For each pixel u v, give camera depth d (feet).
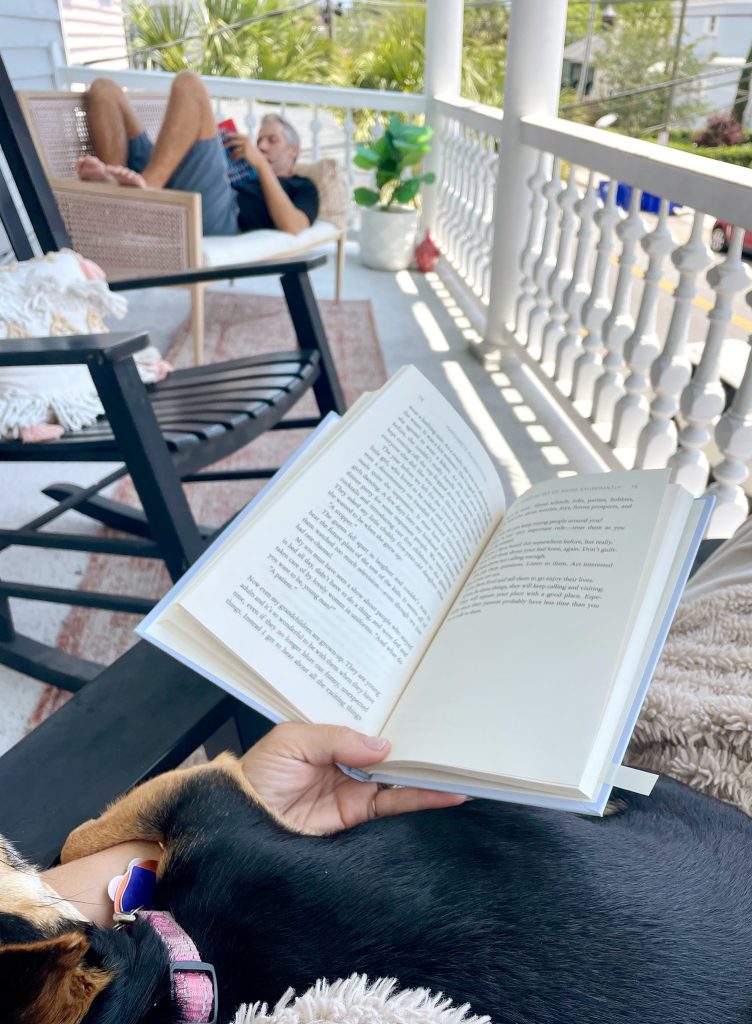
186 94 10.06
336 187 12.13
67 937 1.17
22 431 4.69
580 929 1.37
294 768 1.84
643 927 1.38
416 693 1.94
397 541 2.17
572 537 2.04
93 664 4.93
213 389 5.52
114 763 2.01
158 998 1.22
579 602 1.86
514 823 1.60
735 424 5.60
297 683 1.89
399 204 15.33
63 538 4.72
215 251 10.02
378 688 1.97
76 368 4.99
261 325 11.63
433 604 2.15
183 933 1.39
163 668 2.32
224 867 1.50
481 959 1.34
